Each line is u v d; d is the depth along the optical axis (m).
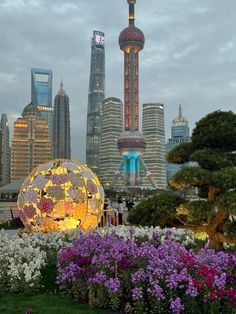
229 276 7.79
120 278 8.30
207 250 9.62
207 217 10.95
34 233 14.77
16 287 9.52
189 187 11.31
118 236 14.04
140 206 12.07
